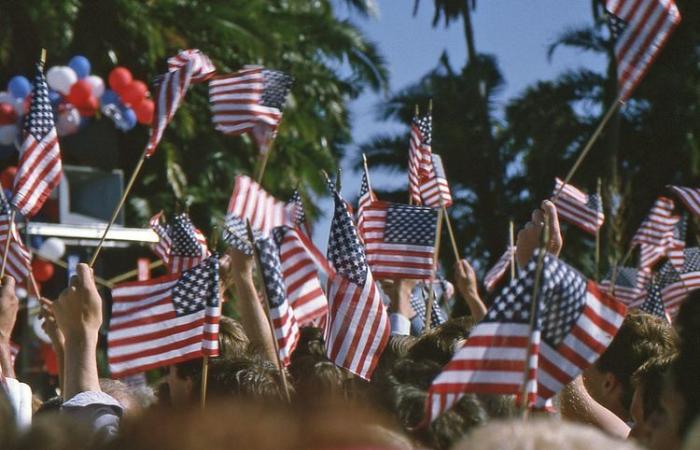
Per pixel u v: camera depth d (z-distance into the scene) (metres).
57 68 34.91
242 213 10.06
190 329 10.37
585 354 7.70
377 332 10.34
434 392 7.16
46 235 31.59
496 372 7.36
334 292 10.46
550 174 72.50
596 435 3.81
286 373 9.05
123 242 35.59
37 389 27.33
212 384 8.62
